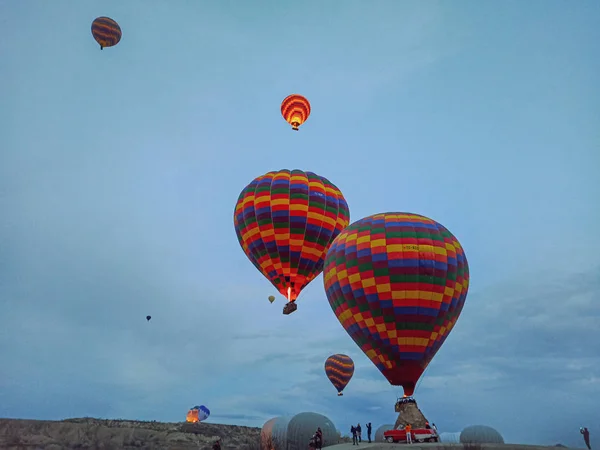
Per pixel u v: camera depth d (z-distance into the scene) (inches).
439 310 1114.7
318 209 1530.5
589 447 835.4
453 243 1197.7
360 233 1195.3
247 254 1585.9
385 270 1117.7
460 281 1163.9
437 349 1135.0
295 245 1498.5
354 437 971.9
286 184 1557.6
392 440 1009.5
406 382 1101.1
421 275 1110.4
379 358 1125.1
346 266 1168.2
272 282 1541.6
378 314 1110.4
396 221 1194.6
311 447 928.9
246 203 1565.0
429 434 997.2
